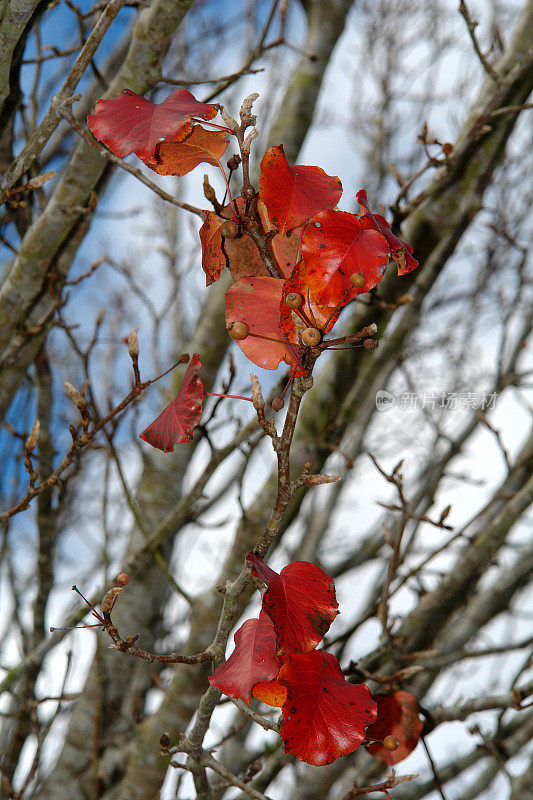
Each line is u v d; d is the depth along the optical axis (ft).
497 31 6.49
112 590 4.32
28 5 4.86
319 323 4.08
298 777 8.82
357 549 12.92
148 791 6.43
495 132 6.25
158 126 4.21
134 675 8.45
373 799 7.45
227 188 4.25
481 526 8.48
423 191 5.20
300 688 4.25
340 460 10.85
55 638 6.54
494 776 9.11
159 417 4.27
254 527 6.43
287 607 4.17
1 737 8.64
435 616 6.65
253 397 4.16
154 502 8.29
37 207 7.13
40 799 7.64
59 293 5.90
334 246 4.08
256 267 4.28
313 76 8.70
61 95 4.75
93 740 7.71
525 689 5.41
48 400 7.07
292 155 8.54
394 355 6.93
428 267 7.07
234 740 9.46
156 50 5.21
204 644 6.37
